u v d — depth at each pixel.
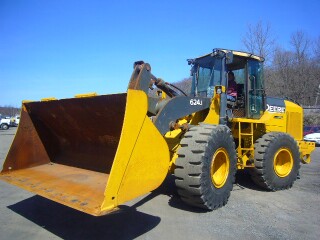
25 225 4.05
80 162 4.82
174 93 4.98
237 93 6.43
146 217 4.35
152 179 3.76
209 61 6.29
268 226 4.09
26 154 4.88
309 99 29.09
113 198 3.17
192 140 4.37
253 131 6.36
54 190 3.78
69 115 4.50
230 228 3.99
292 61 29.39
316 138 17.78
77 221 4.20
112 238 3.66
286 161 6.31
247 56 6.26
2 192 5.69
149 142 3.70
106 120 4.15
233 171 4.95
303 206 5.00
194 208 4.75
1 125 41.31
